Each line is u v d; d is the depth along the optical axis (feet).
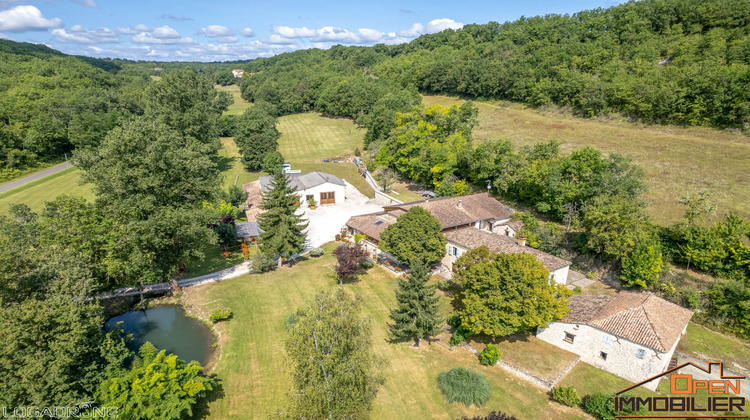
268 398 90.79
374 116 344.49
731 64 250.37
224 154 354.95
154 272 126.21
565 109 323.57
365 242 175.83
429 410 86.79
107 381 77.61
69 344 72.79
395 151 276.82
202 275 154.51
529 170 192.95
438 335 113.50
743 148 207.62
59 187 267.18
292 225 155.33
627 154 231.30
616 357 96.89
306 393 68.69
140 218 127.34
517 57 404.77
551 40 416.67
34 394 69.77
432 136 256.93
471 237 146.10
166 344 112.78
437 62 458.91
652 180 200.03
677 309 104.12
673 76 271.08
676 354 107.34
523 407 87.30
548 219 189.57
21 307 72.69
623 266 133.18
